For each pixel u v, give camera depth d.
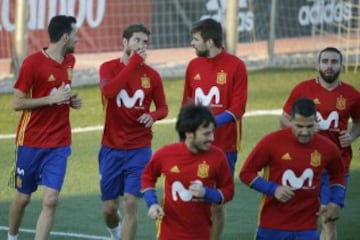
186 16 60.81
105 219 28.34
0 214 32.03
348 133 26.56
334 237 26.69
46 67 26.88
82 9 56.56
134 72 27.14
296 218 22.61
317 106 26.53
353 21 65.50
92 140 43.00
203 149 21.45
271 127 45.91
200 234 22.06
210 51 27.47
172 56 60.59
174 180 21.86
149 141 27.59
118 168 27.44
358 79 57.38
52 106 26.88
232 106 27.19
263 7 63.56
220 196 21.69
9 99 49.75
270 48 60.94
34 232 29.92
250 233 29.92
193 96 27.94
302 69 59.50
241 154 40.66
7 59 54.78
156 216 21.55
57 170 26.84
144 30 26.98
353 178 37.06
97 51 57.56
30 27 54.50
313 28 64.88
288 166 22.47
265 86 55.03
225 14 60.31
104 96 26.92
